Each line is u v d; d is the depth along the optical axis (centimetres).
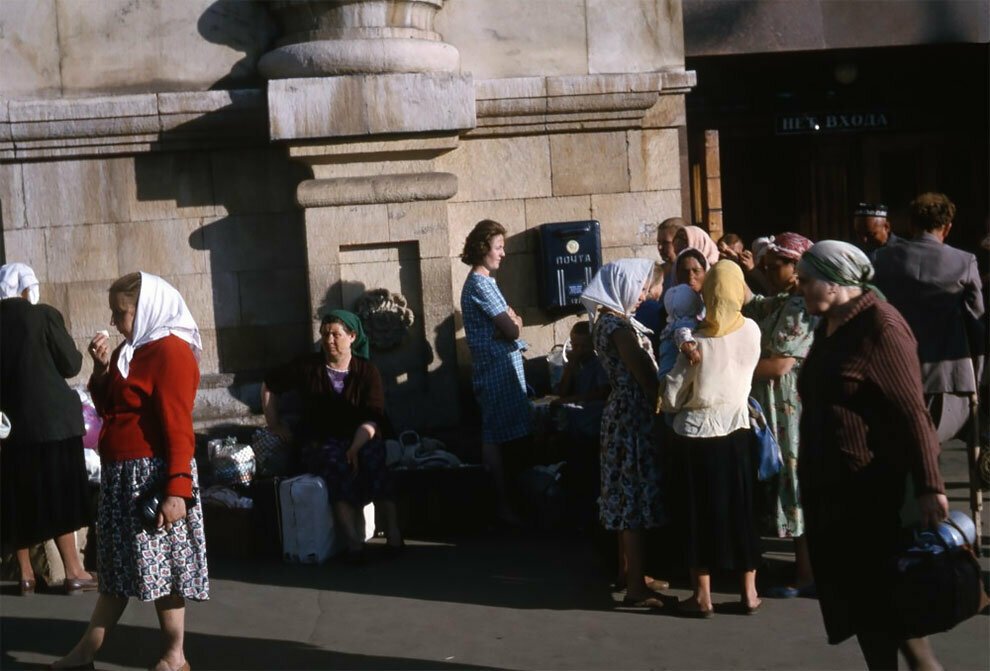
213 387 844
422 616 605
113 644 576
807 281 450
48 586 672
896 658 446
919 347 675
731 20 1008
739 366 574
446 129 814
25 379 638
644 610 605
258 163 853
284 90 801
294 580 671
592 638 566
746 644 552
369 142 820
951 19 1023
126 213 845
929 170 1220
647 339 618
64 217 838
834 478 440
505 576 668
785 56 1145
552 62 870
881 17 1018
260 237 856
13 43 827
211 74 844
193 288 853
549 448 790
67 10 829
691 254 647
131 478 502
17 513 639
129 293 509
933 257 675
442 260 834
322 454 708
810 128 1205
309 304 843
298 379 730
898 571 431
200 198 850
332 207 826
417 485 758
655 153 883
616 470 609
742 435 582
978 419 677
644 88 860
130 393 503
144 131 827
